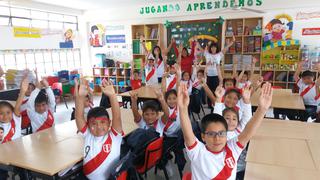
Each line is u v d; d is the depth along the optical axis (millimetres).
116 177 1744
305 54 5812
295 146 1939
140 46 7449
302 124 2529
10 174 2760
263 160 1694
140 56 7648
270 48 6133
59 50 7570
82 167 1925
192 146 1477
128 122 2748
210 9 6578
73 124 2689
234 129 2041
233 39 5930
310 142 2023
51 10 6930
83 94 2008
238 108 2428
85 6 7367
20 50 6270
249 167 1598
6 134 2416
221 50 6195
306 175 1487
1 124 2410
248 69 6270
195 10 6754
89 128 1956
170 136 2783
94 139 1919
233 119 2037
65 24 7801
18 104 2545
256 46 6203
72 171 1853
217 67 5332
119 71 7984
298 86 4188
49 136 2316
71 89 7094
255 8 6152
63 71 7293
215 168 1468
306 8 5777
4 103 2430
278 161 1679
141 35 7395
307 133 2246
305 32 5875
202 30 6805
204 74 5320
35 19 6730
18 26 6145
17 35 6109
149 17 7348
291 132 2273
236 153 1495
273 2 5984
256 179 1445
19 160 1798
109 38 8062
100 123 1901
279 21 6012
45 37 6914
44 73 7125
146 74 5625
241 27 6320
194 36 6918
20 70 5703
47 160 1797
